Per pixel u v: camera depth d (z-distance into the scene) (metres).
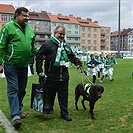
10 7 77.69
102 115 5.44
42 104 5.05
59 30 5.05
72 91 8.75
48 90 5.21
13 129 4.47
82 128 4.53
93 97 5.07
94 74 11.41
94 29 102.06
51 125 4.70
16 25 4.72
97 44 103.62
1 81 11.77
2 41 4.61
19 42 4.68
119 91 8.79
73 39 94.38
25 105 6.45
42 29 84.50
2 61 4.64
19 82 5.04
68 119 5.02
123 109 5.99
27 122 4.89
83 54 23.89
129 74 15.85
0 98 7.41
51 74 5.08
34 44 5.25
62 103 5.18
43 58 5.13
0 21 74.88
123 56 55.72
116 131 4.37
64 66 5.11
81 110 5.94
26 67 4.97
